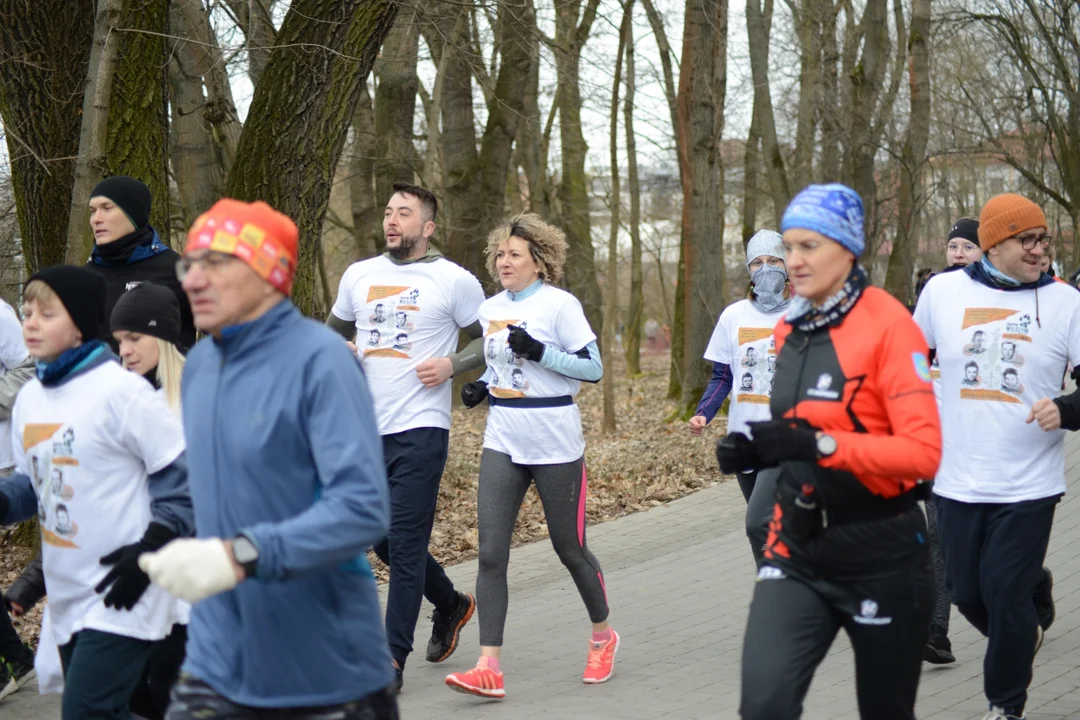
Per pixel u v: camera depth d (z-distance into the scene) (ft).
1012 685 15.34
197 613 9.34
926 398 10.44
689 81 55.01
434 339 19.58
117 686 11.84
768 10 66.80
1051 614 17.63
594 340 18.88
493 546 18.33
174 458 11.76
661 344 201.57
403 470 19.08
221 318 8.88
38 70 27.63
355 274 20.31
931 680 18.43
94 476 11.88
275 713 8.98
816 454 10.28
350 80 27.73
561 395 18.58
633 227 85.40
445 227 62.95
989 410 15.78
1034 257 15.79
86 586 12.00
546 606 24.59
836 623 10.98
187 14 34.60
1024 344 15.71
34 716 17.47
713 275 56.85
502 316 19.04
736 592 25.14
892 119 73.41
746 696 10.50
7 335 19.12
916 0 61.21
